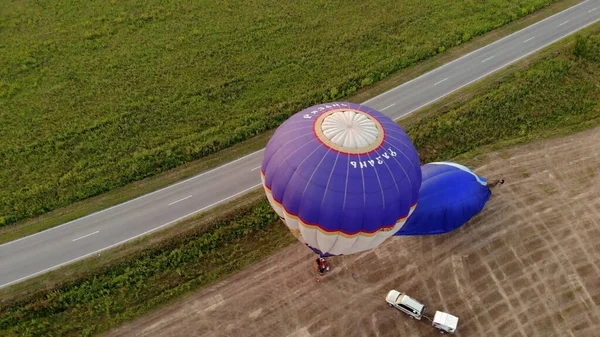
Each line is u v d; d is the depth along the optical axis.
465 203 31.55
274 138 25.33
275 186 24.38
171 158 38.44
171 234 33.12
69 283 30.34
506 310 29.08
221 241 32.94
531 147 39.47
